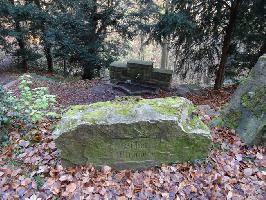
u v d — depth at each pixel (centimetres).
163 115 420
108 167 438
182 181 418
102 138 420
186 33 1173
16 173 433
